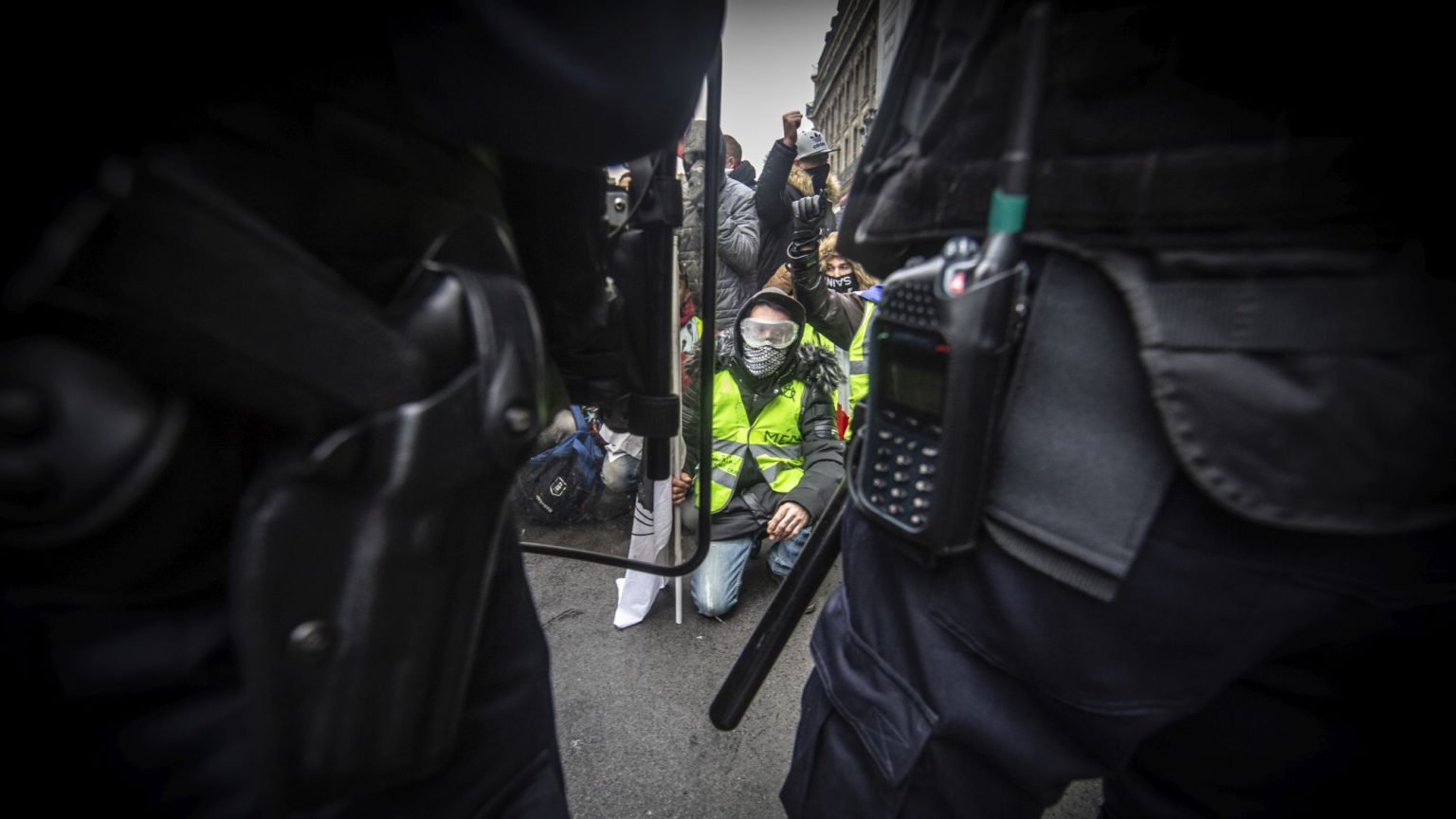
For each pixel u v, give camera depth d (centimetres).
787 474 186
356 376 32
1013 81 37
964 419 39
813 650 62
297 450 32
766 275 271
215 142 28
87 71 26
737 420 183
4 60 24
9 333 26
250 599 30
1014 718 45
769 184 248
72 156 26
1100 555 37
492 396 37
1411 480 30
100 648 33
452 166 41
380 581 33
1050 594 40
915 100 47
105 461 27
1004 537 42
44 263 24
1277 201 31
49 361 26
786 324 176
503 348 38
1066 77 35
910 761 48
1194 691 38
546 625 170
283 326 30
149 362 28
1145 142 33
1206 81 32
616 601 181
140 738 34
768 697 143
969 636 46
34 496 26
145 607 33
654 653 159
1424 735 41
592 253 58
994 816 49
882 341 45
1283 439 31
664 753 127
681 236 170
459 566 39
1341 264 30
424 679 37
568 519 224
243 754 35
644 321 71
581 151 36
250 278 28
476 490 38
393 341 33
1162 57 33
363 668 34
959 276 39
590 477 221
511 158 52
